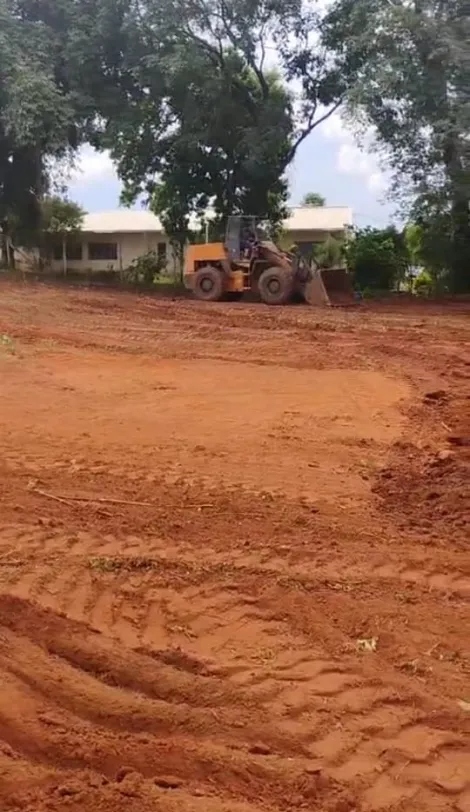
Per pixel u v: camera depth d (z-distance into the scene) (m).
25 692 4.57
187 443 9.60
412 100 28.70
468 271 31.38
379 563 6.47
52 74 33.41
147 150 34.38
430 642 5.32
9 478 8.20
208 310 23.41
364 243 32.56
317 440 9.86
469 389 13.20
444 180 29.97
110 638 5.28
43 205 37.69
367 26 29.23
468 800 3.84
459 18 28.33
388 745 4.23
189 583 6.06
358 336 18.38
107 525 7.09
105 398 11.86
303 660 5.07
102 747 4.07
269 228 35.59
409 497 7.99
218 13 32.94
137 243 44.41
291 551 6.63
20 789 3.72
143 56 33.38
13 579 5.98
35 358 14.93
